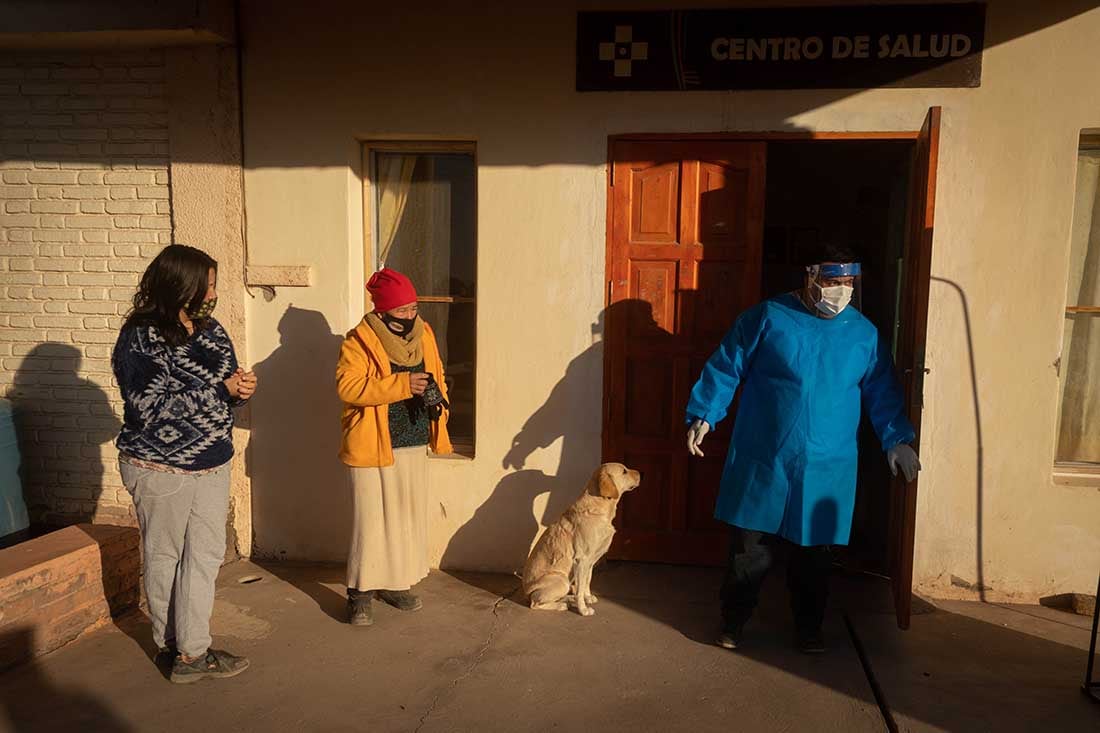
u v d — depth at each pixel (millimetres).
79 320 5121
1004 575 4480
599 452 4781
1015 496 4441
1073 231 4543
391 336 4027
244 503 5047
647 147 4617
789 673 3697
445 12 4633
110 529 4348
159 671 3686
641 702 3449
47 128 5012
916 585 4543
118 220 5027
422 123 4719
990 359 4406
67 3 4504
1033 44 4246
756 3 4410
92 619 4082
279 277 4844
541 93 4617
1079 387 4609
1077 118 4258
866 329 3855
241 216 4883
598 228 4660
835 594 4562
